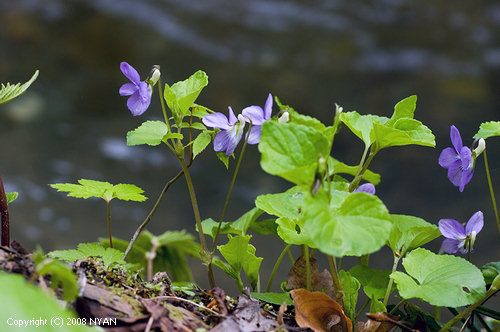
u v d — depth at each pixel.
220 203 9.68
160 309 1.88
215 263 2.51
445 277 2.07
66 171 10.31
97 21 16.02
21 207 8.87
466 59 14.69
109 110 13.02
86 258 2.06
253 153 11.42
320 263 6.94
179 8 17.28
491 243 8.00
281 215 2.23
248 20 16.86
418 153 11.13
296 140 1.79
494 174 10.09
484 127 2.35
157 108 13.17
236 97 13.80
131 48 15.42
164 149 11.31
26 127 11.81
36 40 15.26
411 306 2.43
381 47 15.41
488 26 15.95
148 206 9.29
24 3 16.47
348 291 2.22
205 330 1.89
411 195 9.88
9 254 1.82
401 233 2.29
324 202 1.75
